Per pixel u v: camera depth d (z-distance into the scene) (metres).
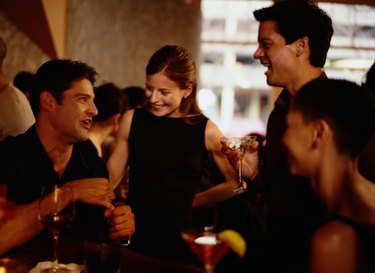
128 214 2.19
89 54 6.13
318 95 1.40
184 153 2.62
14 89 3.08
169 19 7.17
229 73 10.35
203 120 2.70
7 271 1.77
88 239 1.65
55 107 2.28
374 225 1.32
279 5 2.12
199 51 7.65
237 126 10.96
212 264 1.57
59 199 1.81
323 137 1.38
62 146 2.39
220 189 2.72
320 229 1.32
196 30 7.53
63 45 5.72
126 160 2.74
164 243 2.59
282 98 2.25
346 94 1.40
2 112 3.00
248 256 2.75
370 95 1.46
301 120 1.41
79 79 2.28
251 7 8.71
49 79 2.27
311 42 2.10
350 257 1.28
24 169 2.26
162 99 2.52
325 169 1.40
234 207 3.20
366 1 7.80
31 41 5.24
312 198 1.97
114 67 6.55
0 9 4.79
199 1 7.80
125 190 3.31
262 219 3.11
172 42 7.22
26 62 5.20
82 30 5.97
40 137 2.33
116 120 3.58
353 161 1.40
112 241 1.64
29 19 5.16
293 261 1.79
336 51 8.39
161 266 1.82
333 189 1.40
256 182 2.51
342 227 1.29
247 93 11.23
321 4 7.87
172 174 2.61
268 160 2.21
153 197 2.60
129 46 6.73
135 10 6.76
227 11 8.74
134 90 4.21
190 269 1.79
